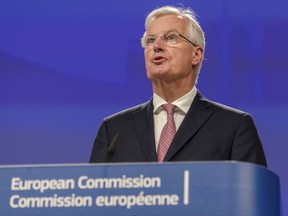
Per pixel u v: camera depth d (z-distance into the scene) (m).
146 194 3.24
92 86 7.34
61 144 7.21
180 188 3.22
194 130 4.95
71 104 7.31
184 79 5.27
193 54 5.39
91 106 7.29
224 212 3.16
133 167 3.28
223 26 7.32
